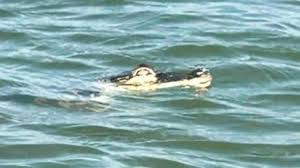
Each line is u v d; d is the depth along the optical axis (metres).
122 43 51.09
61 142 40.62
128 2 57.19
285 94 45.84
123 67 48.09
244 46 50.81
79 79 46.34
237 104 44.56
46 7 56.59
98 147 40.44
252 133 42.41
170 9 56.22
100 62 48.47
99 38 51.78
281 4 58.06
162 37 52.00
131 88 44.78
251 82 46.88
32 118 42.50
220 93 45.34
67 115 42.75
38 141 40.66
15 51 49.91
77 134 41.38
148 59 48.91
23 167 38.91
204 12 55.88
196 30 53.12
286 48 51.03
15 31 52.31
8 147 40.22
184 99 44.28
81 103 43.75
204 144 41.16
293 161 40.34
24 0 57.16
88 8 56.62
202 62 48.78
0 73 46.91
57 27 53.44
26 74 47.06
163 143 41.03
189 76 45.34
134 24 54.22
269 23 54.53
